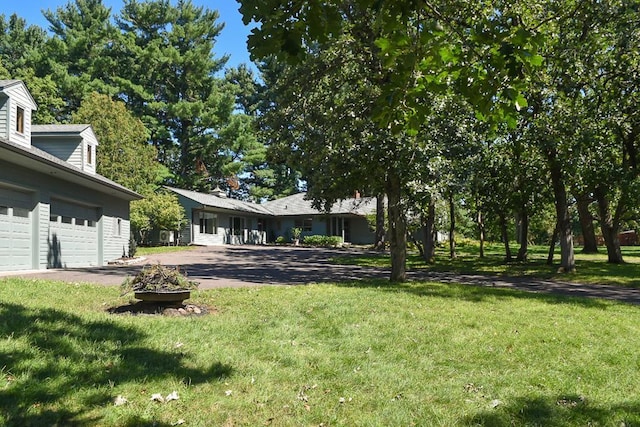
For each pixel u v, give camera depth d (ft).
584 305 30.32
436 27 11.88
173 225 103.09
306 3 10.33
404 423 12.93
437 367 18.11
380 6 10.66
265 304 28.81
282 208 146.00
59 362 15.03
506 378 16.83
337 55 43.16
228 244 127.85
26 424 11.43
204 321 23.63
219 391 14.56
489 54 11.83
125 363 15.83
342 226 135.95
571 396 15.01
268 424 12.64
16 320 19.01
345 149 41.73
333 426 12.76
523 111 48.57
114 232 70.64
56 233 53.01
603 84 51.13
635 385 16.26
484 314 26.53
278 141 53.16
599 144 53.42
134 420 12.15
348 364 18.16
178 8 143.23
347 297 30.89
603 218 70.33
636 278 50.34
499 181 63.52
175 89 143.64
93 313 23.72
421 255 83.82
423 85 13.05
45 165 44.19
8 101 48.26
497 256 86.43
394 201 43.21
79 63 129.80
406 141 37.68
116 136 99.50
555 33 45.01
